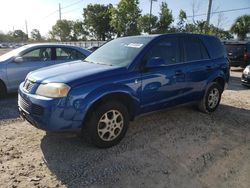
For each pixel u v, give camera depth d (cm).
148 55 461
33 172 349
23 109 407
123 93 418
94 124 396
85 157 391
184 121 551
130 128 505
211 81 585
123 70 427
